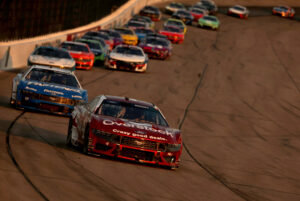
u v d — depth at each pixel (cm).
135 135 3444
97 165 3297
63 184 2716
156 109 3881
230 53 14925
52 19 11825
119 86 8356
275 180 4066
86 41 10744
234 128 6612
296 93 10394
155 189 2966
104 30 13000
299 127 7469
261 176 4141
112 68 10162
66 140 4150
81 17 14150
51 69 5531
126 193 2756
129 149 3447
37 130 4388
